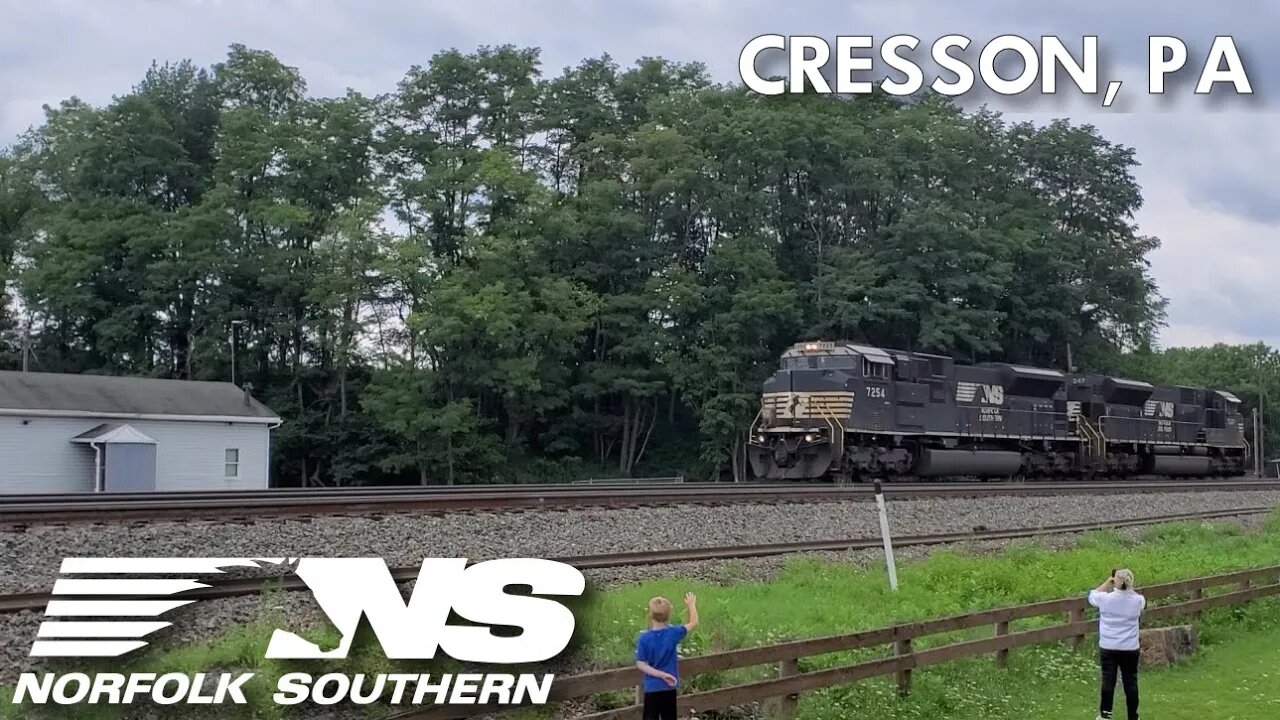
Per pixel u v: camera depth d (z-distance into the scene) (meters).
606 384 60.56
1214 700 14.78
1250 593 20.61
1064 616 19.12
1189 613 19.38
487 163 56.59
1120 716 14.12
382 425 52.88
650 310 60.50
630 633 15.02
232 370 56.62
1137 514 36.03
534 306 57.38
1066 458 48.06
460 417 52.56
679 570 20.44
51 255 58.09
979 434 42.50
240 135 59.50
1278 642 19.20
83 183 60.53
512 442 59.03
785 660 12.79
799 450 37.72
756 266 59.38
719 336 59.06
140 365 59.03
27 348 58.78
